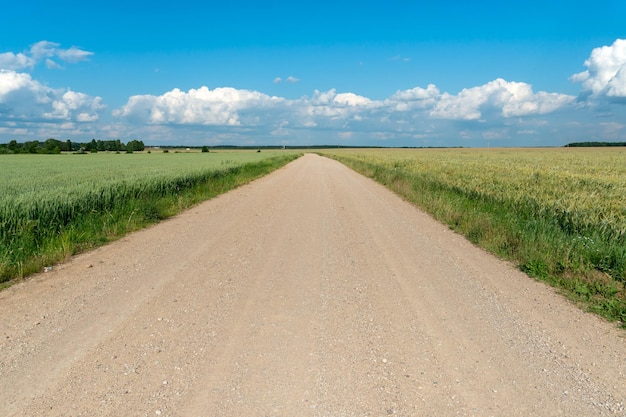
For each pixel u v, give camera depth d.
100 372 3.56
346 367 3.68
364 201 15.49
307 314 4.88
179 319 4.70
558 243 7.44
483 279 6.30
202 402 3.14
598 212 10.08
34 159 52.97
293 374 3.55
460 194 15.41
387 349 4.03
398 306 5.17
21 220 7.89
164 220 11.36
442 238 9.22
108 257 7.45
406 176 22.25
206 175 20.59
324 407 3.10
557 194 13.33
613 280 6.02
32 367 3.63
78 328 4.44
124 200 11.92
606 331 4.50
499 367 3.72
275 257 7.48
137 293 5.54
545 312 5.02
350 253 7.83
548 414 3.05
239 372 3.58
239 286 5.86
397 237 9.27
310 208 13.64
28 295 5.46
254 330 4.43
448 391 3.33
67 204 9.41
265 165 39.97
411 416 3.01
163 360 3.77
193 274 6.42
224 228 10.20
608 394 3.32
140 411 3.03
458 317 4.84
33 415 2.97
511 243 8.03
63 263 7.03
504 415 3.03
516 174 21.94
